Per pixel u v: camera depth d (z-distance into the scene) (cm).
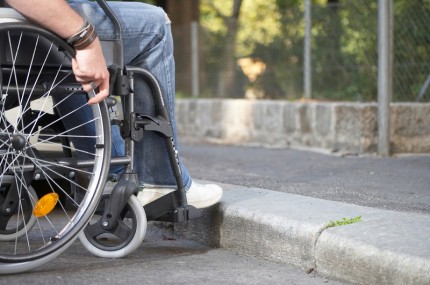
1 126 446
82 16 446
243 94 1333
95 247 488
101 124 459
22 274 440
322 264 443
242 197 552
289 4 1482
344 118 1044
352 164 898
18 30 430
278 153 1055
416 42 1065
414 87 1069
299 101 1170
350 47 1145
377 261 406
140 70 483
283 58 1252
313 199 541
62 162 459
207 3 2030
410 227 444
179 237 566
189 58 1443
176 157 497
